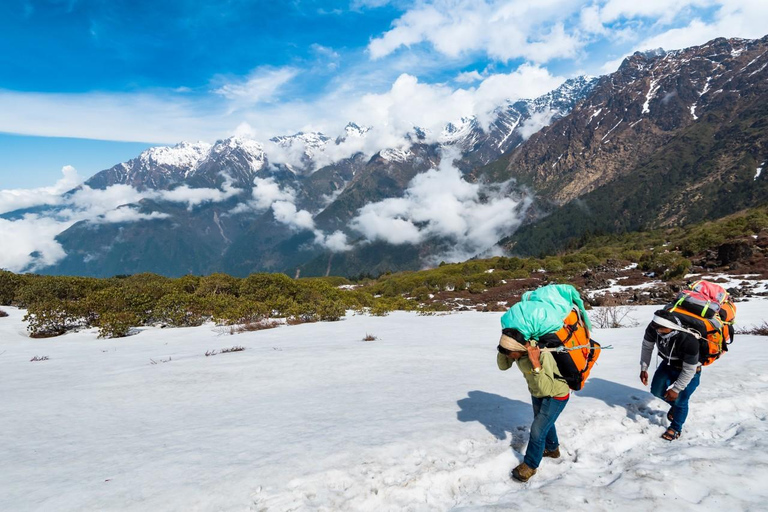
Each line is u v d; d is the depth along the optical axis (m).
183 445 4.20
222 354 10.40
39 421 5.34
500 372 7.00
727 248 38.22
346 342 11.83
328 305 21.19
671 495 3.03
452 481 3.41
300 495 3.12
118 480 3.45
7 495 3.27
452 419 4.59
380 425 4.46
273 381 7.02
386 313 24.30
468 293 46.66
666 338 4.15
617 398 5.14
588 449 3.97
